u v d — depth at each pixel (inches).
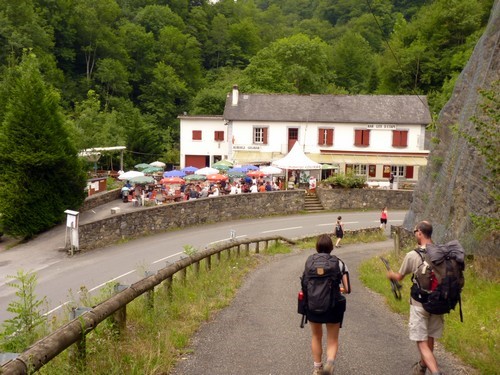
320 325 228.2
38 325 284.5
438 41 2677.2
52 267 827.4
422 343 219.6
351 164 1833.2
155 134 2832.2
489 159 359.9
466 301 367.6
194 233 1125.7
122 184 1728.6
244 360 255.0
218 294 437.4
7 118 1059.3
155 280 329.4
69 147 1145.4
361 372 239.0
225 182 1540.4
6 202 1031.6
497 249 427.8
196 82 3617.1
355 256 862.5
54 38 3080.7
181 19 4084.6
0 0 2797.7
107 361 221.6
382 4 3988.7
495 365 241.3
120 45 3454.7
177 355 260.1
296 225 1259.2
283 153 1868.8
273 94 1969.7
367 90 3304.6
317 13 5034.5
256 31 4434.1
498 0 673.0
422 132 1836.9
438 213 644.7
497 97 395.2
